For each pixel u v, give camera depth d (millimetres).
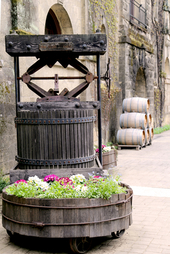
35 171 5211
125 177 8906
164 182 8352
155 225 5387
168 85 28062
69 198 4223
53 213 4227
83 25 12773
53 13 11711
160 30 25094
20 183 4695
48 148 5234
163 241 4742
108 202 4340
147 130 15297
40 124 5211
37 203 4266
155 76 24531
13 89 8352
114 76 16328
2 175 7828
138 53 19000
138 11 20719
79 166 5379
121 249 4492
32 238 4934
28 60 8820
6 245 4680
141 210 6160
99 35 5516
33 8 9211
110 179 4781
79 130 5332
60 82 11445
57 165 5246
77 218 4223
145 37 20625
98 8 14141
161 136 20141
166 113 27609
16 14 8406
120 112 16641
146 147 15188
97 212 4273
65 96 5719
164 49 26047
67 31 12070
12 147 8289
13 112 8344
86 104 5559
